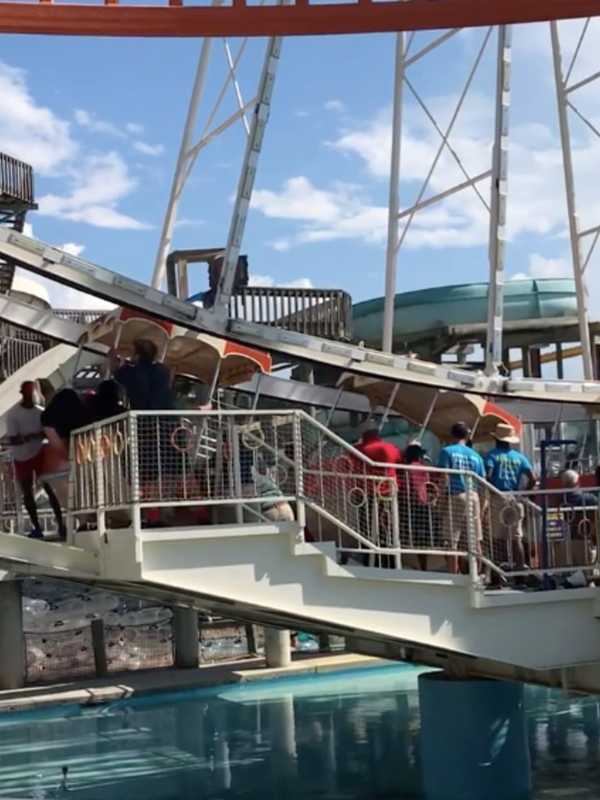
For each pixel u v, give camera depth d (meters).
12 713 17.36
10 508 11.92
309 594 9.98
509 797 11.31
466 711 11.38
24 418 11.12
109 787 12.79
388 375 14.24
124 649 20.34
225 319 12.69
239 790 12.48
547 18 11.27
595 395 15.94
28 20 10.77
